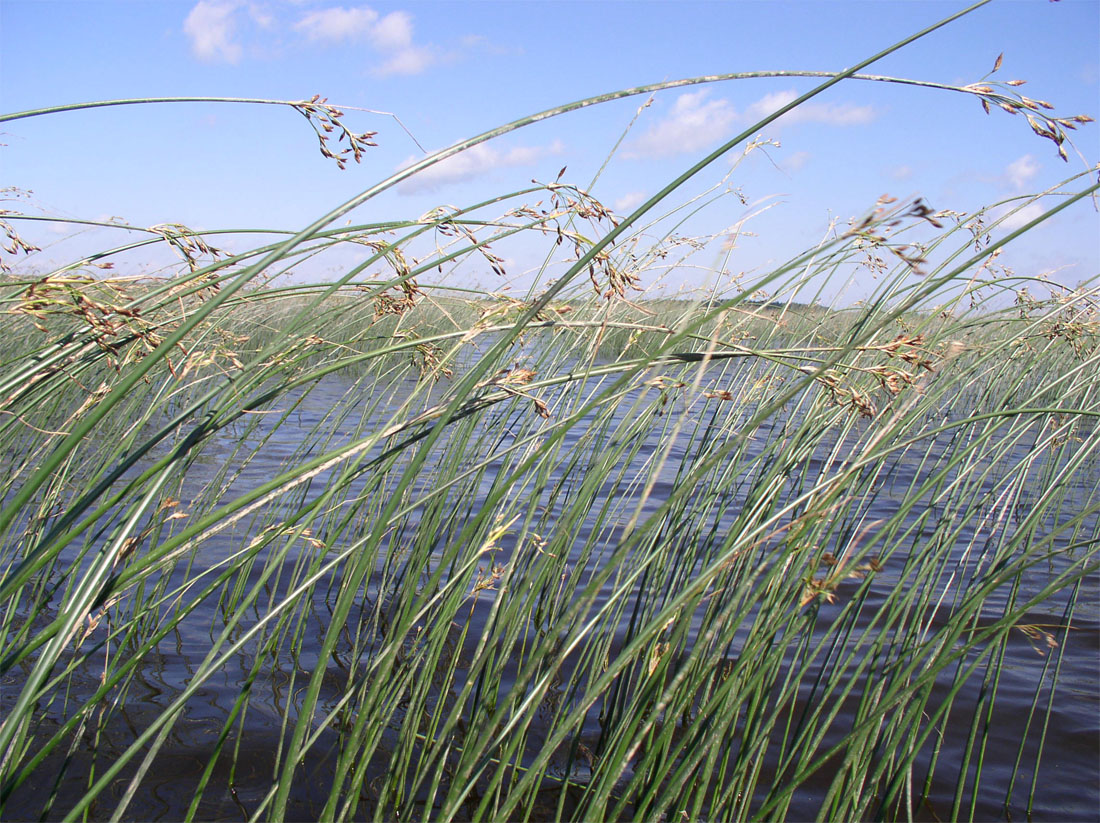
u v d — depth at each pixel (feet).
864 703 6.75
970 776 8.28
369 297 5.27
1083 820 7.55
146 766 5.16
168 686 9.36
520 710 5.31
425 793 7.73
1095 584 13.09
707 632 5.14
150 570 5.79
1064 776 8.24
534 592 6.64
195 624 11.09
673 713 5.89
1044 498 7.55
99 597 4.97
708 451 9.61
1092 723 9.14
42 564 4.64
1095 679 10.13
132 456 5.17
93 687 9.20
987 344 9.64
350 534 13.64
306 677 9.87
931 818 7.60
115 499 5.00
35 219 5.54
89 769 7.74
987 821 7.54
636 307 5.89
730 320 9.41
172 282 5.38
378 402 12.83
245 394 5.95
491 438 12.37
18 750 6.57
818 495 6.00
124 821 7.02
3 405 5.37
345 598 5.13
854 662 10.21
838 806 6.87
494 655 8.68
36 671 4.67
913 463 18.89
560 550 9.48
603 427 10.98
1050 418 9.83
